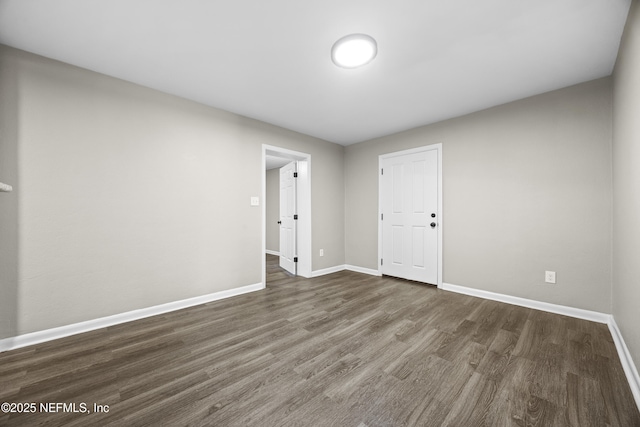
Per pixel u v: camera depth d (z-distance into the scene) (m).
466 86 2.53
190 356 1.82
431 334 2.14
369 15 1.63
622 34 1.77
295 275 4.26
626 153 1.76
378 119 3.40
